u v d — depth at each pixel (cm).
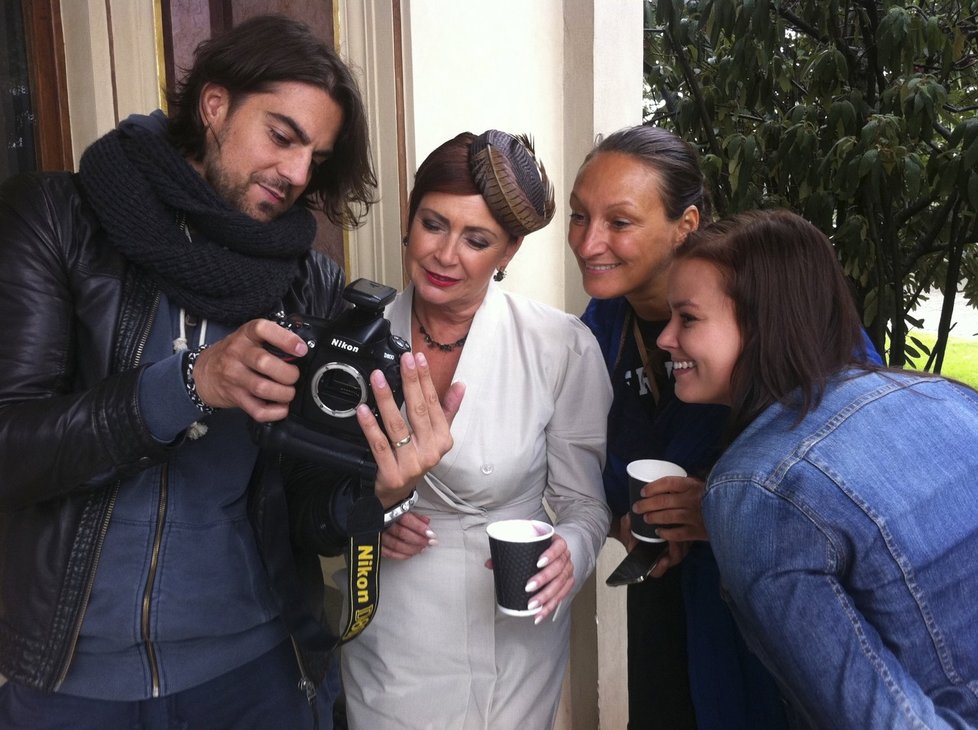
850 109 279
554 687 147
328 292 125
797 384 102
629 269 143
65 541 101
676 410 146
